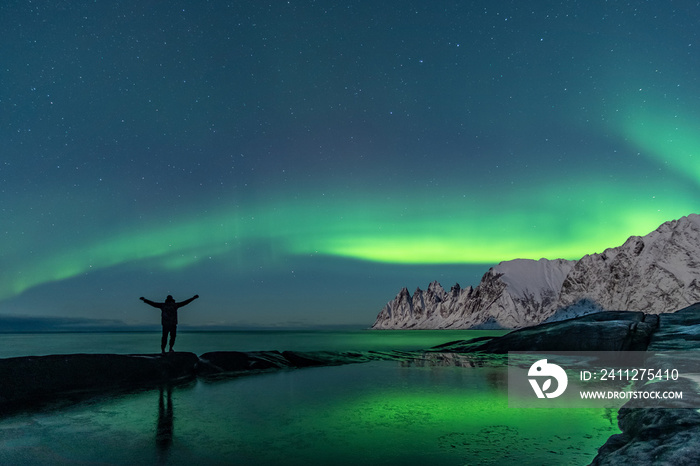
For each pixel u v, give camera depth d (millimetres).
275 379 14617
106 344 56938
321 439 7016
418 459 5953
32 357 11312
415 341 73688
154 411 9188
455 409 9422
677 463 4652
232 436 7168
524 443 6738
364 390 12078
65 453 6203
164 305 15258
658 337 20359
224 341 71812
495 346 26094
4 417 8539
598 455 5898
